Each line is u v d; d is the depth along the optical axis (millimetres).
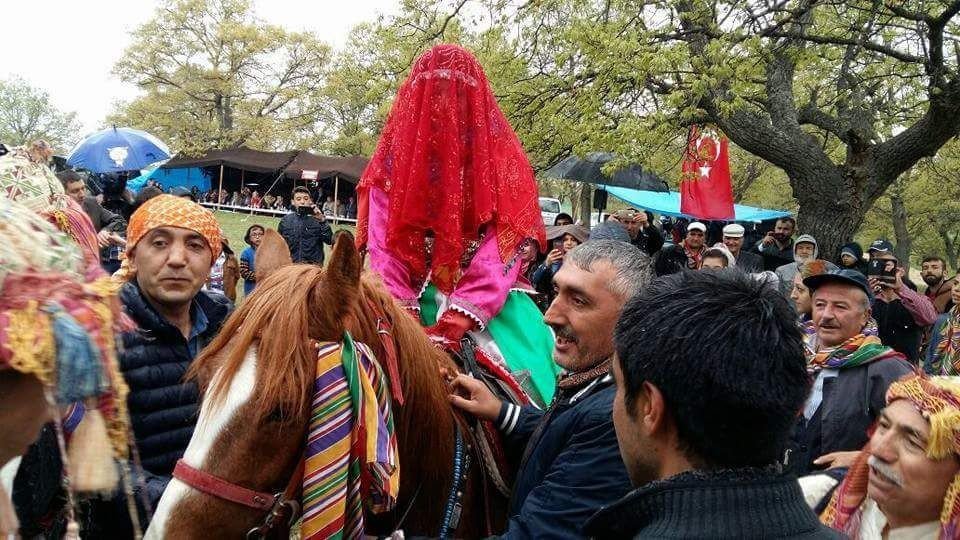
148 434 2316
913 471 1714
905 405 1755
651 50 8586
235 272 6316
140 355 2316
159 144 11672
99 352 1005
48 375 951
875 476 1786
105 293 1067
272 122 35969
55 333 946
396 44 10305
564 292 2016
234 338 1719
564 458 1812
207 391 1676
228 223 19578
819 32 10266
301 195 8992
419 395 1986
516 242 2656
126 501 2137
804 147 10453
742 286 1161
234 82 37094
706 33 9000
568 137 9562
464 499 2139
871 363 3389
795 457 3375
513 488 2125
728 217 10773
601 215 12445
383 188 2785
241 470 1608
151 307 2451
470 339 2541
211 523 1598
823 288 3549
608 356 1981
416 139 2602
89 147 11023
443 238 2568
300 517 1650
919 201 24500
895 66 10680
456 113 2602
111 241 4547
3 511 1020
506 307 2744
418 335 2045
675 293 1170
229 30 35719
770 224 18953
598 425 1785
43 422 1020
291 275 1776
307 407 1644
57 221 2326
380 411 1772
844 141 11078
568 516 1721
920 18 9164
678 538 1066
